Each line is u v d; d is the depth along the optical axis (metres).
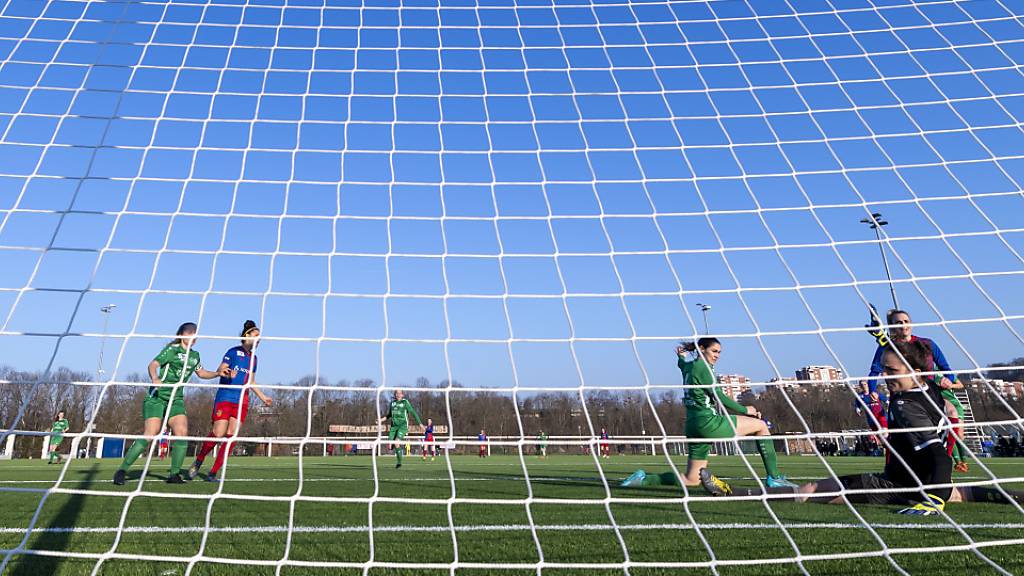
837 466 12.19
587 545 3.30
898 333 5.07
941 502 4.36
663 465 13.52
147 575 2.74
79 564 2.93
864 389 6.14
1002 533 3.60
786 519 4.20
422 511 4.73
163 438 3.36
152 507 4.97
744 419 5.75
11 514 4.59
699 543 3.34
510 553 3.12
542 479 8.22
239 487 6.76
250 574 2.74
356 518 4.34
